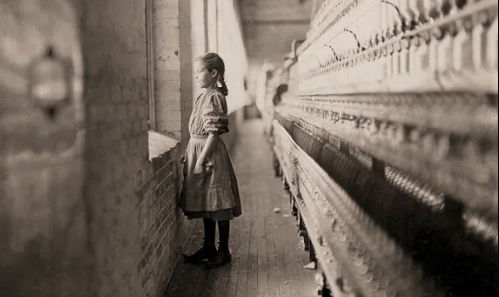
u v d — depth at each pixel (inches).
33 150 77.0
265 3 716.7
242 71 749.9
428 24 67.2
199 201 147.2
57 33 73.9
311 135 140.8
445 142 57.3
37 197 77.3
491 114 49.4
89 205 75.5
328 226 92.3
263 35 773.3
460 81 52.0
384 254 67.9
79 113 74.2
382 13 92.9
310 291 134.3
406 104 65.1
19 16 75.4
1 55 76.2
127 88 94.8
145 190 110.2
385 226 69.3
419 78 61.2
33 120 76.6
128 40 95.7
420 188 64.0
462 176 54.1
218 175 147.3
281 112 296.7
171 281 141.9
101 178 79.3
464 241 56.3
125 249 92.6
